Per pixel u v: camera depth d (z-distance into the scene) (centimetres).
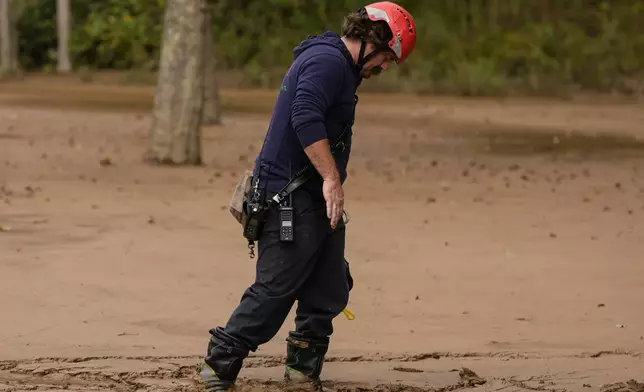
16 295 1642
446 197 2939
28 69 10812
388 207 2702
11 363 1286
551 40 8756
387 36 1108
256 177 1127
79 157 3731
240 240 2152
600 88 8450
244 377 1243
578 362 1359
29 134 4588
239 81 8844
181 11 3547
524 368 1327
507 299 1708
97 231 2211
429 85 8381
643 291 1784
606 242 2248
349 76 1107
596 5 9431
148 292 1688
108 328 1470
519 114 6519
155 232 2222
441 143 4672
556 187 3228
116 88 8481
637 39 8850
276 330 1141
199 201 2702
